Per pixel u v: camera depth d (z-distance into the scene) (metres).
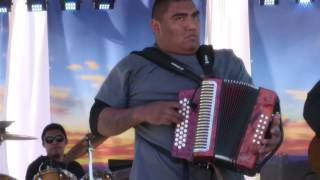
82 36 12.09
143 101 5.02
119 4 12.08
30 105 12.10
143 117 4.77
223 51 5.21
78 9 11.98
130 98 5.11
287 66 11.86
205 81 4.73
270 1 11.70
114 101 5.09
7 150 12.05
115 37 12.09
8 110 12.06
